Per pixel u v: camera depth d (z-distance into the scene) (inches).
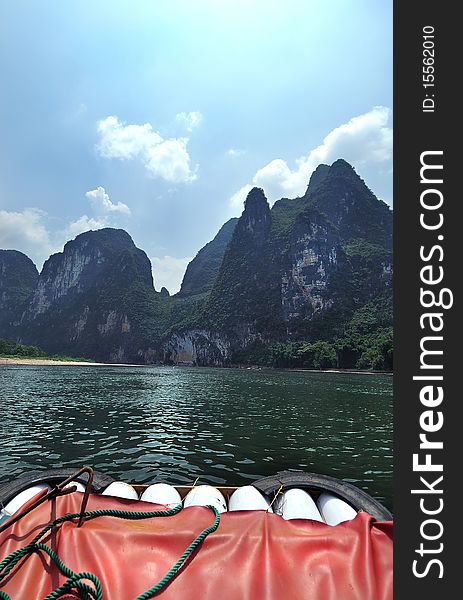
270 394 1417.3
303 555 135.4
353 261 5866.1
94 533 140.0
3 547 134.7
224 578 125.0
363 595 123.0
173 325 7726.4
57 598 114.5
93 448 527.2
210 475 414.6
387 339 3442.4
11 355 5442.9
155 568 130.3
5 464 446.0
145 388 1598.2
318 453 524.7
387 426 743.7
